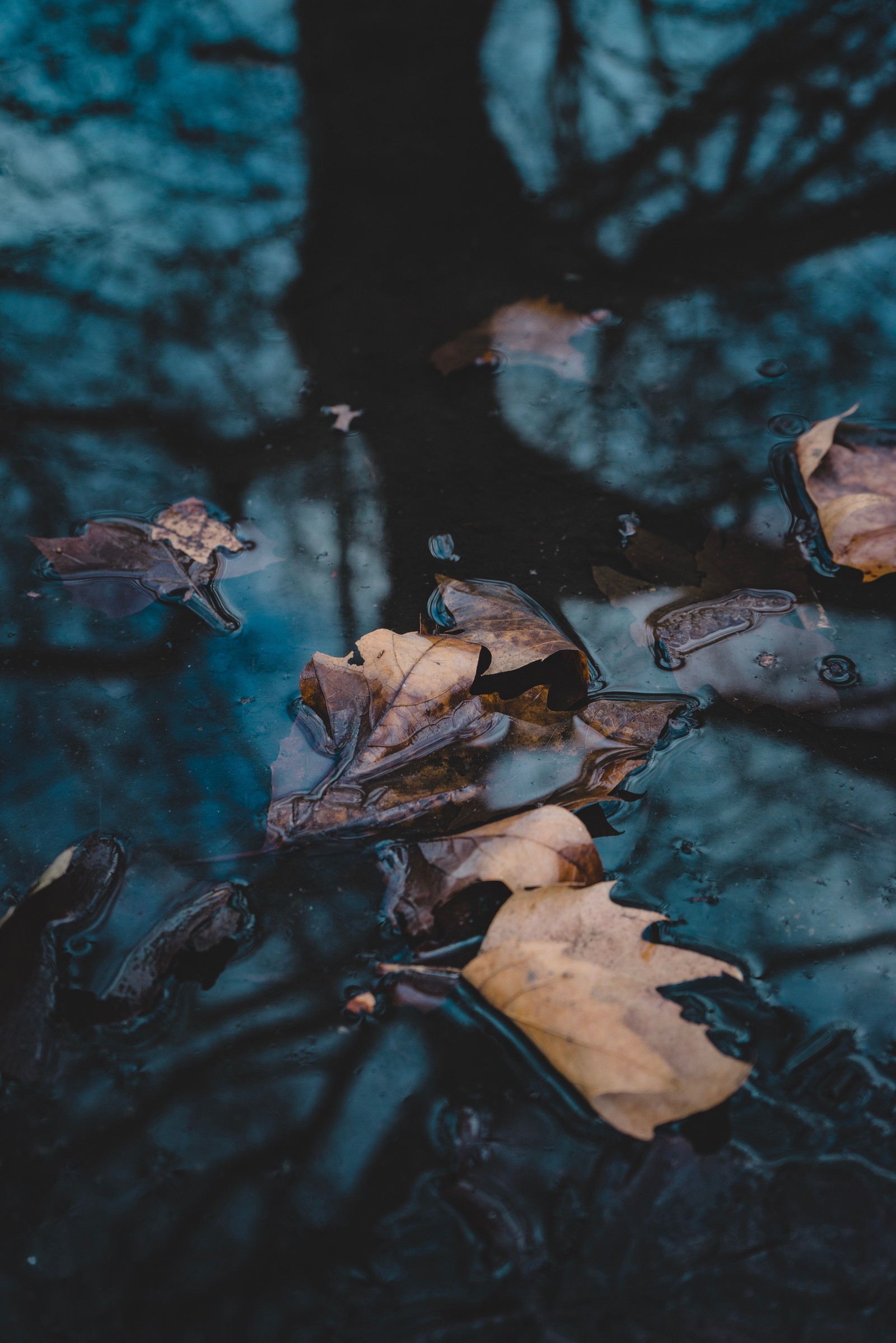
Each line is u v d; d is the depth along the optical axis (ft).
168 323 3.78
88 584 3.15
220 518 3.27
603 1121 2.49
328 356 3.67
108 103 5.02
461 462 3.39
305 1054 2.55
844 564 3.13
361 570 3.17
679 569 3.15
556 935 2.61
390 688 2.89
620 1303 2.37
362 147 4.67
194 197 4.33
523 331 3.72
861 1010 2.58
